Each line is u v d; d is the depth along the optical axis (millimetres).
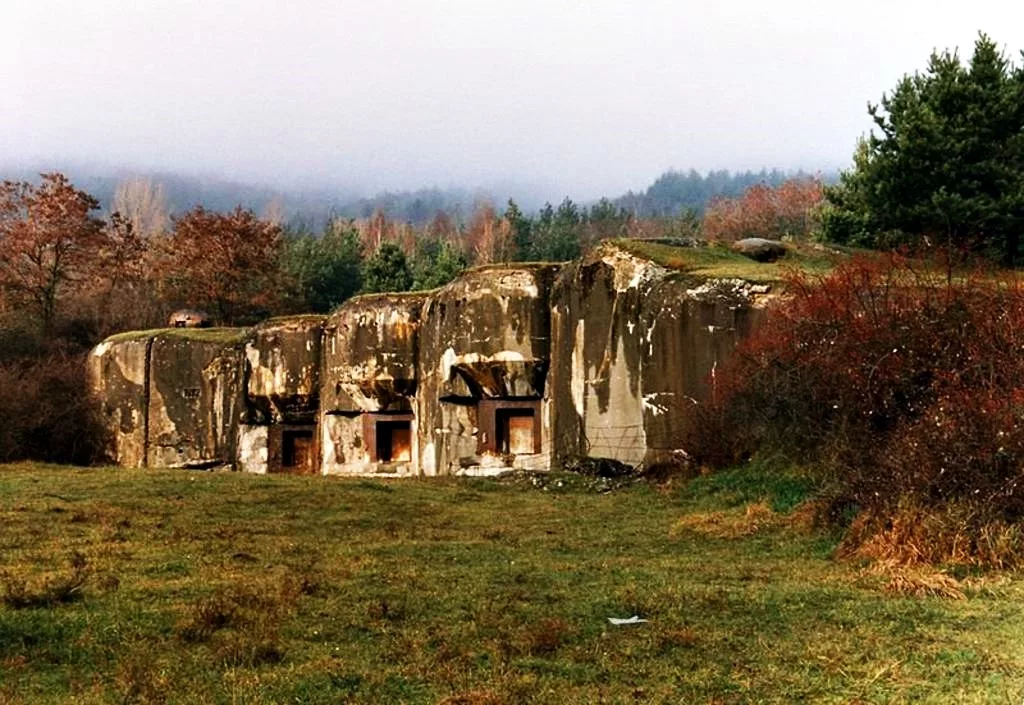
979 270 12992
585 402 20547
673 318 17578
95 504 13648
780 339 13859
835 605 7316
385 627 6840
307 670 5852
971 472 8828
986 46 21938
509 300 23000
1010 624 6617
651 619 7035
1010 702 5062
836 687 5438
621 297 19609
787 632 6602
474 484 18250
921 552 8523
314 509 13922
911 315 11617
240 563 9445
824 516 10523
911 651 6039
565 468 19719
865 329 11906
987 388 9461
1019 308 10445
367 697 5395
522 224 72000
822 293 13625
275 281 45938
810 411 12867
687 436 16297
